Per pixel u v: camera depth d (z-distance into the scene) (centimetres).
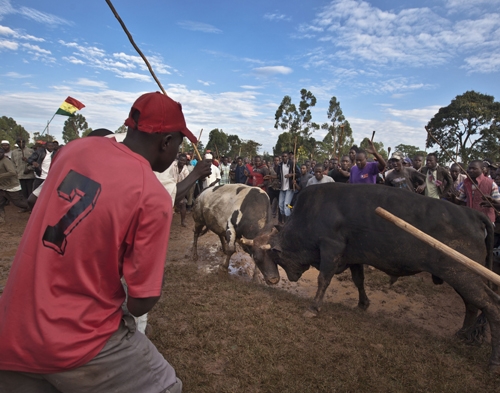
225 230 659
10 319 153
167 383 188
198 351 380
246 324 440
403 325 482
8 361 156
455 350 415
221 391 323
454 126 3036
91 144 175
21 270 156
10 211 1150
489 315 400
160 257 166
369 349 398
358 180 734
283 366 362
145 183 165
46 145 1028
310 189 507
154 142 189
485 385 353
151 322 437
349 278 707
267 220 627
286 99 3631
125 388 175
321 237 481
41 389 179
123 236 160
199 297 519
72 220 155
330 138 3828
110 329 168
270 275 549
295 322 452
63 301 156
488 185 603
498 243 609
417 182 773
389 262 451
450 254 276
